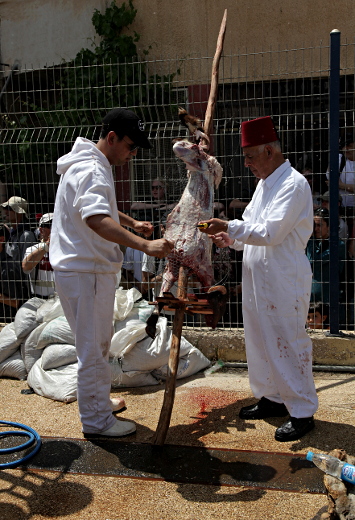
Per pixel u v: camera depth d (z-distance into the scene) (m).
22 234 5.33
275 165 3.52
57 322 4.66
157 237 5.04
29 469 3.17
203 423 3.75
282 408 3.80
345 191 5.10
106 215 3.15
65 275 3.39
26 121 5.60
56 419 3.89
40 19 7.58
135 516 2.70
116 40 6.95
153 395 4.32
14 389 4.60
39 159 5.60
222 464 3.17
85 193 3.21
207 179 3.71
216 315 3.52
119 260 3.52
